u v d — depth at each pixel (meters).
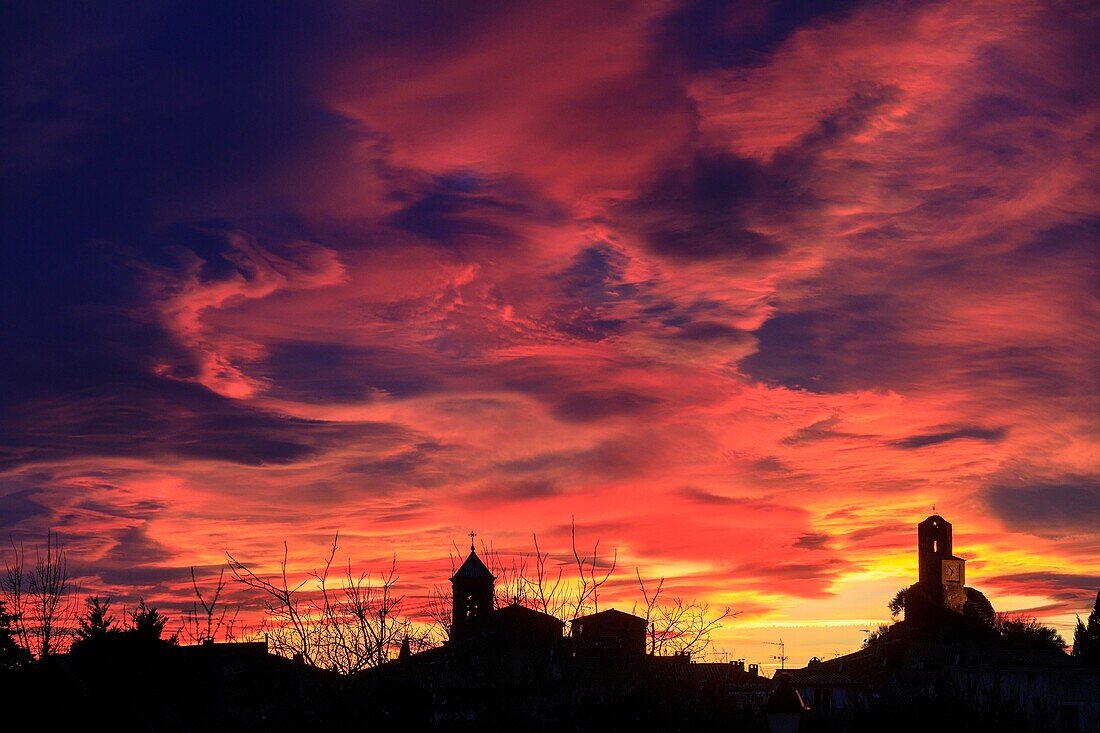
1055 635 108.94
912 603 118.94
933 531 122.69
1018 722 21.08
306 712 12.58
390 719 12.84
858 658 61.56
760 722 14.99
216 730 12.25
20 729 12.48
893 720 21.25
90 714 12.25
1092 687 39.12
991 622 116.62
